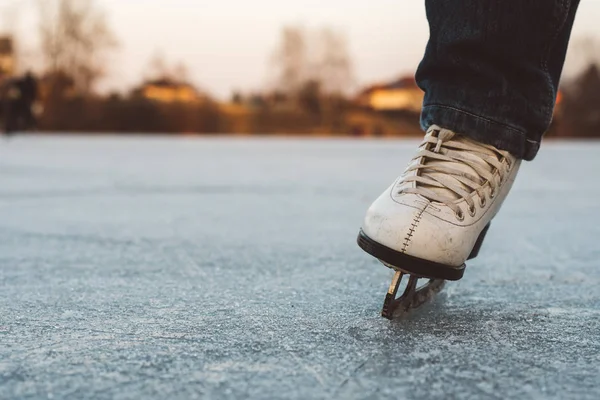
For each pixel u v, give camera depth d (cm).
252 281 138
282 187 389
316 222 244
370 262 164
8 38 2961
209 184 402
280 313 110
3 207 273
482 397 73
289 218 254
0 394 72
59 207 277
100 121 3222
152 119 3300
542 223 251
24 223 227
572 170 617
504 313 113
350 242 198
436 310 115
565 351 91
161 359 84
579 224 248
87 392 73
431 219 106
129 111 3262
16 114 1462
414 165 114
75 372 79
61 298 121
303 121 3578
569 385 77
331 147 1265
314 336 96
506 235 220
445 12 112
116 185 387
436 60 115
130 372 79
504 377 79
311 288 131
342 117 3603
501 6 108
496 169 114
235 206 293
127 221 238
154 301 119
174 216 255
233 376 78
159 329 99
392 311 106
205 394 72
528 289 136
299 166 612
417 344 92
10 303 116
